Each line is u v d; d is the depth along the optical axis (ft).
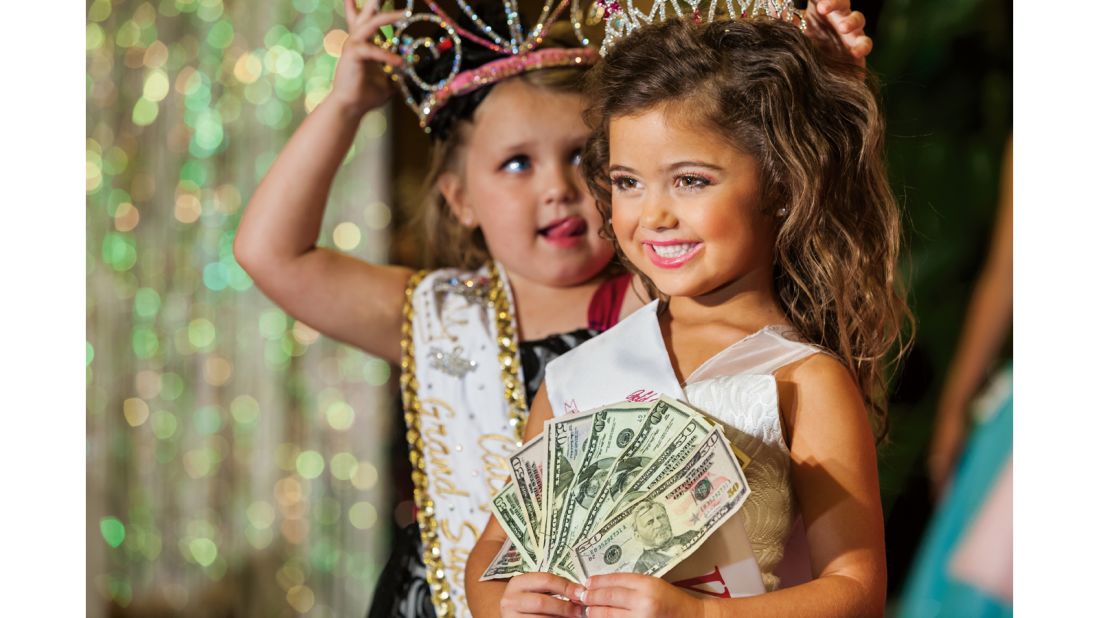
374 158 15.74
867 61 13.19
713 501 5.03
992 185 12.73
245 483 16.07
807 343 5.74
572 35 7.64
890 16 13.14
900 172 12.87
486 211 7.46
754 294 5.87
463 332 7.52
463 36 7.63
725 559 5.11
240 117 15.84
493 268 7.79
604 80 5.89
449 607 7.17
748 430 5.44
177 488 16.05
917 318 12.68
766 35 5.79
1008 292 10.57
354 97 7.66
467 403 7.37
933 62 13.00
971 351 10.71
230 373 16.06
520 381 7.31
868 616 5.11
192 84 15.80
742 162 5.52
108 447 16.02
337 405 16.05
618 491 5.24
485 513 7.20
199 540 16.01
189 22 15.78
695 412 5.26
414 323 7.66
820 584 5.10
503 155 7.32
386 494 15.99
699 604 4.91
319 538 16.01
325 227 15.74
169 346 16.03
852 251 5.82
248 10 15.72
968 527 7.50
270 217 7.66
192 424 16.07
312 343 16.06
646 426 5.34
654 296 7.02
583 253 7.34
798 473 5.46
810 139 5.65
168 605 15.98
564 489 5.38
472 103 7.47
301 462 16.05
